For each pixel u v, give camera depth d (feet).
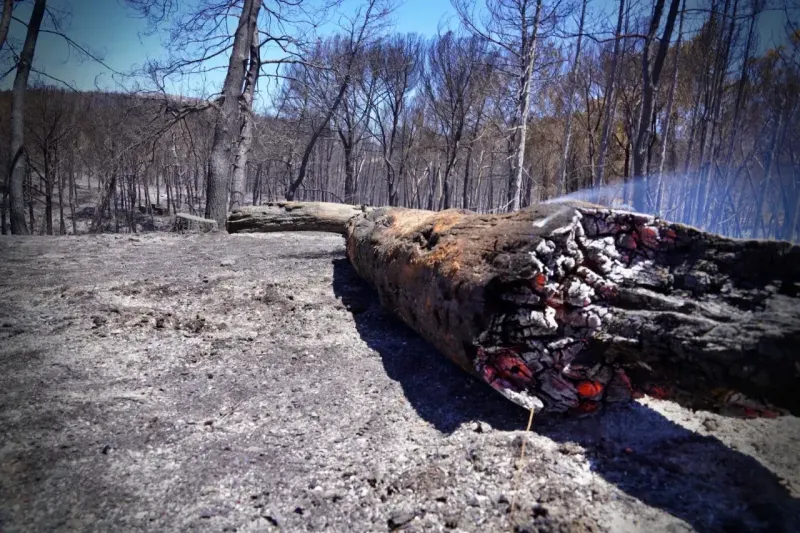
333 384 9.62
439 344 9.60
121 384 9.31
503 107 43.80
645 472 6.72
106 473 6.45
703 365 6.41
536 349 7.93
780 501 5.99
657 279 7.55
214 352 11.16
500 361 8.21
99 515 5.65
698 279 7.23
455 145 55.88
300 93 51.31
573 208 7.73
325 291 16.58
